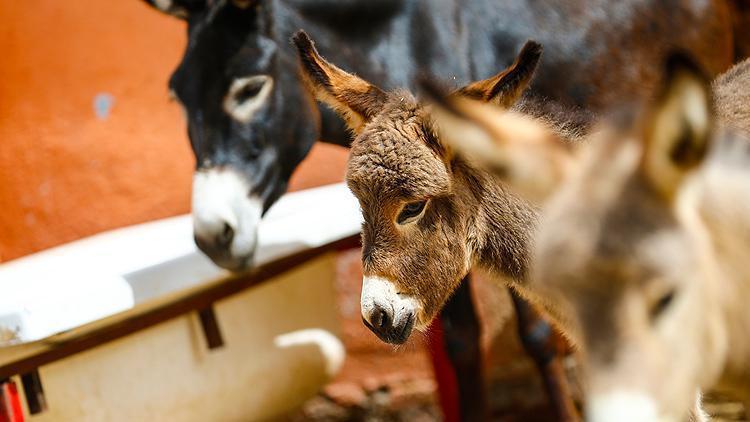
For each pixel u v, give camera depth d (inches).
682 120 91.7
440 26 198.2
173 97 186.4
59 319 172.4
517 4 205.6
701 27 222.8
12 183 263.3
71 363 188.1
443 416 216.2
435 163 138.9
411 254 140.3
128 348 195.3
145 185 262.2
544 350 211.2
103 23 267.9
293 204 222.5
